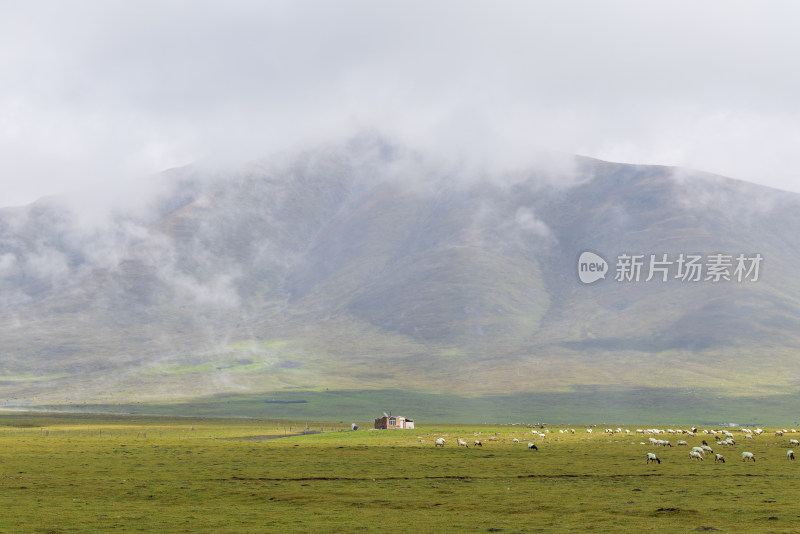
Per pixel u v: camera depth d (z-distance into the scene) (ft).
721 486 250.98
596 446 467.11
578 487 255.50
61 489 255.91
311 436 620.90
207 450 452.76
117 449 457.27
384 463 354.95
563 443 504.43
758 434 610.24
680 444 467.93
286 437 617.21
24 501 225.15
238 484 272.72
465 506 213.05
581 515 193.57
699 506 203.72
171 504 223.71
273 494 243.60
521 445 485.56
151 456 402.93
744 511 192.95
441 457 388.98
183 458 389.39
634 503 212.84
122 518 193.06
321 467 336.90
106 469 329.11
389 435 629.51
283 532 172.76
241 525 182.60
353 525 182.09
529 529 174.19
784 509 194.90
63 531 174.19
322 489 256.52
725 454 387.55
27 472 316.40
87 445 499.10
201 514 200.85
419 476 298.56
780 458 360.69
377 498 232.32
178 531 174.09
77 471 320.50
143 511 206.08
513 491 246.27
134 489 256.32
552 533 168.55
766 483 257.55
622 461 352.08
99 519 191.11
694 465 328.90
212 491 251.80
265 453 426.51
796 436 567.18
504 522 184.75
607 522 181.78
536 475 298.97
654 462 344.49
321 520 190.29
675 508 196.75
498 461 360.69
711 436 574.15
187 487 262.47
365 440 568.41
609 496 229.66
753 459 350.23
